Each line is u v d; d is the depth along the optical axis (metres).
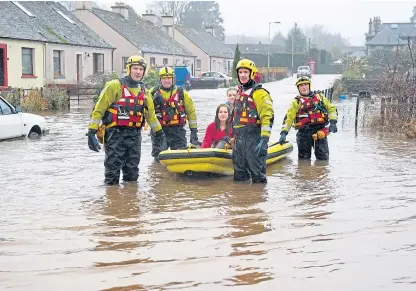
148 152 11.73
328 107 10.94
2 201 7.32
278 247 5.39
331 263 4.97
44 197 7.56
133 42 47.66
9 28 31.78
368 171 9.50
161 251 5.30
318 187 8.21
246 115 8.52
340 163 10.40
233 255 5.18
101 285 4.52
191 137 10.52
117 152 8.49
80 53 38.38
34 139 13.94
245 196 7.62
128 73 8.61
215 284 4.53
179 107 10.30
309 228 6.01
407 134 14.45
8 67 30.94
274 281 4.58
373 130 16.03
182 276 4.70
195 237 5.71
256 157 8.53
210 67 64.25
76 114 22.00
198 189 8.13
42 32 34.72
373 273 4.74
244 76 8.56
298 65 94.69
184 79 44.34
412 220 6.31
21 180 8.73
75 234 5.84
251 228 6.02
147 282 4.57
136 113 8.52
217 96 36.44
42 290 4.44
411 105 16.08
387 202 7.18
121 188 8.19
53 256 5.18
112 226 6.13
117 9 53.50
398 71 18.20
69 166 10.01
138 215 6.60
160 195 7.71
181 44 61.88
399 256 5.13
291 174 9.34
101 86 34.28
